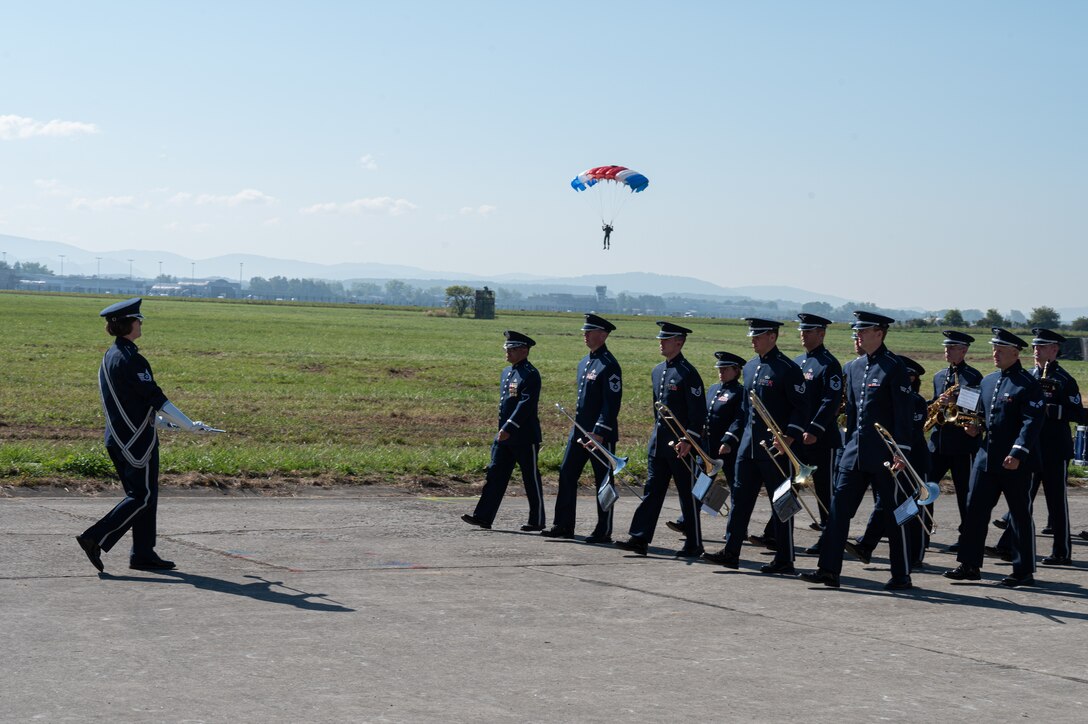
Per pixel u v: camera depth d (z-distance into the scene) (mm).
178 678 6363
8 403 24594
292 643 7211
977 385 12711
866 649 7641
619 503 14805
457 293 128500
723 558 10766
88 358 38125
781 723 5953
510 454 12375
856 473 10117
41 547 9953
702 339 85188
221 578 9102
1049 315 163250
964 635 8195
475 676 6637
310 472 15164
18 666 6469
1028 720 6145
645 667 6969
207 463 14859
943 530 13844
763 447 10680
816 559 11633
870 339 10180
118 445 9141
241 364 39250
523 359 12516
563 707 6102
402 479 15336
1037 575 11055
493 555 10781
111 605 8016
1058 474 11742
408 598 8680
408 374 38531
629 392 34188
